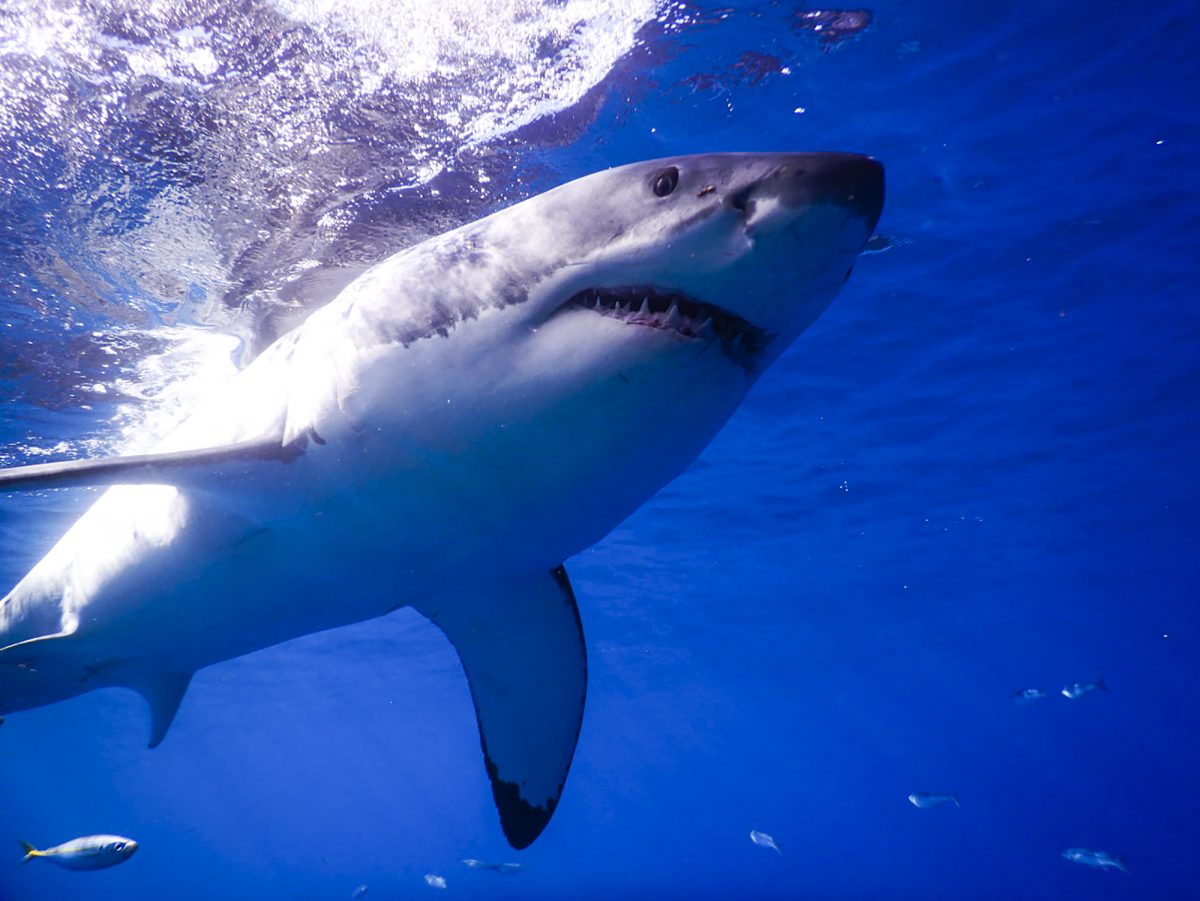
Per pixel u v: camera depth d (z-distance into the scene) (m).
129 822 135.75
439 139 5.80
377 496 2.69
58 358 8.59
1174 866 74.00
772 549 22.06
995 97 7.20
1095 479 19.28
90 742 48.47
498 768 3.90
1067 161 8.33
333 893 54.19
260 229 6.55
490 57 5.25
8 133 5.48
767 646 37.72
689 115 6.48
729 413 2.53
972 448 16.47
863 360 12.13
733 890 50.12
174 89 5.16
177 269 7.07
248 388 3.12
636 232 2.19
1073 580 30.20
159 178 5.96
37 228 6.50
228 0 4.60
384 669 32.91
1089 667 56.06
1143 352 13.22
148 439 10.85
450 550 2.90
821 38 6.07
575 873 62.12
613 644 32.56
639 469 2.55
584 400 2.37
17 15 4.59
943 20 6.25
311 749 67.12
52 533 15.38
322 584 3.13
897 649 42.62
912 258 9.73
